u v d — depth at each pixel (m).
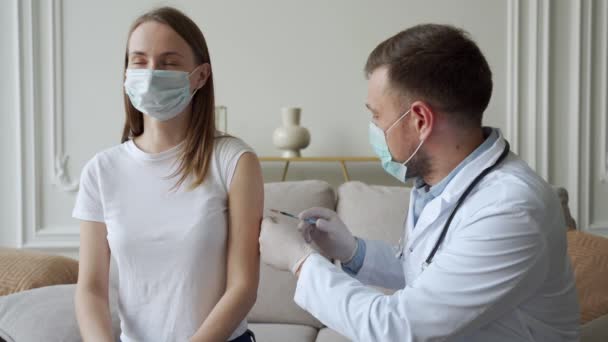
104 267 1.38
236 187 1.33
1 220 3.37
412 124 1.19
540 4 3.21
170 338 1.30
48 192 3.38
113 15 3.34
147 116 1.40
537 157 3.27
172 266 1.30
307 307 1.19
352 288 1.14
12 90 3.34
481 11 3.26
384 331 1.06
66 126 3.37
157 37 1.32
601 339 1.52
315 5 3.32
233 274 1.29
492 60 3.28
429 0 3.28
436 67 1.14
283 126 3.15
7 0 3.31
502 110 3.30
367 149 3.34
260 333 2.08
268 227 1.29
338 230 1.43
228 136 1.41
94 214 1.38
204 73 1.38
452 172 1.20
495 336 1.11
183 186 1.33
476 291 1.05
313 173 3.38
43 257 2.09
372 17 3.30
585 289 1.73
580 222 3.28
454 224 1.15
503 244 1.04
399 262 1.49
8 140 3.36
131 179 1.36
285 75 3.35
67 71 3.36
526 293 1.08
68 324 1.70
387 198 2.31
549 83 3.25
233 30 3.34
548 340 1.13
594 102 3.28
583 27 3.23
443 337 1.06
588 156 3.25
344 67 3.32
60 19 3.33
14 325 1.69
